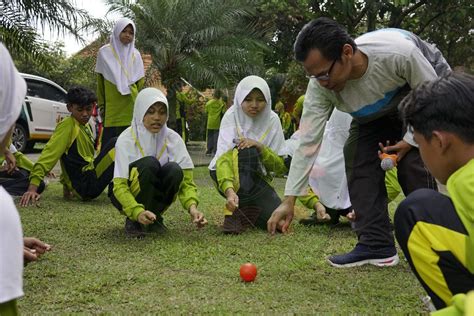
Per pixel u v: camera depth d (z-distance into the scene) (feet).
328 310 8.36
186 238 12.99
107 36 25.98
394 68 9.68
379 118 10.80
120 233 13.33
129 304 8.51
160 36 33.22
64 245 12.09
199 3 33.22
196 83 33.19
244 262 10.98
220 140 14.32
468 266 5.90
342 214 14.83
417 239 6.20
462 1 31.73
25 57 22.31
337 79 9.57
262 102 14.17
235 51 33.35
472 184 5.56
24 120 39.06
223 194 14.11
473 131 5.66
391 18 31.71
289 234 13.61
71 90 18.03
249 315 8.07
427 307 8.32
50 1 20.85
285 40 38.17
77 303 8.57
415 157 10.19
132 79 20.70
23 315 8.07
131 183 13.04
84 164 18.10
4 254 4.38
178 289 9.24
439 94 5.79
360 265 10.87
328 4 32.12
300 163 10.64
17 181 17.52
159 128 13.34
